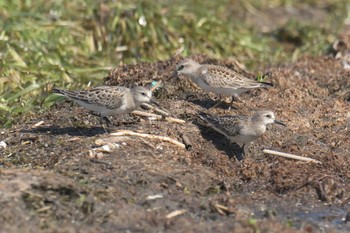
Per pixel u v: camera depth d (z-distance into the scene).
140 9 23.33
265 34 26.91
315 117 17.77
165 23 23.42
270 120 15.70
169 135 15.98
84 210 12.87
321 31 26.91
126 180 13.92
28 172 13.77
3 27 21.28
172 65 19.27
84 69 20.38
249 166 15.31
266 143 16.41
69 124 16.66
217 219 13.07
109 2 23.59
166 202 13.44
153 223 12.69
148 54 22.50
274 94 18.62
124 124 16.38
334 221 13.63
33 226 12.32
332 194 14.61
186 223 12.77
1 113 17.58
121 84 18.72
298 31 26.81
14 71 19.47
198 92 18.30
